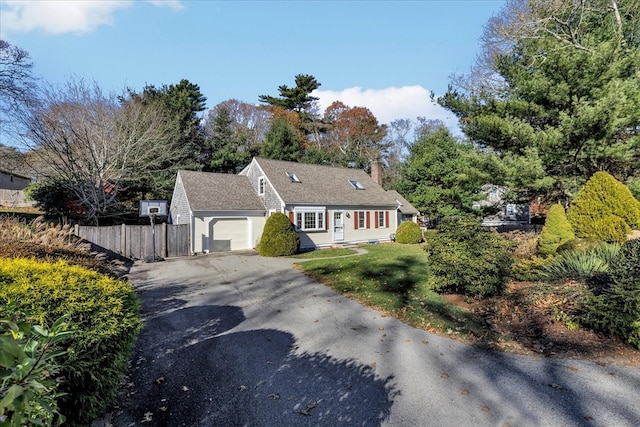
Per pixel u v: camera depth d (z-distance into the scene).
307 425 3.50
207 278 11.10
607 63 12.27
